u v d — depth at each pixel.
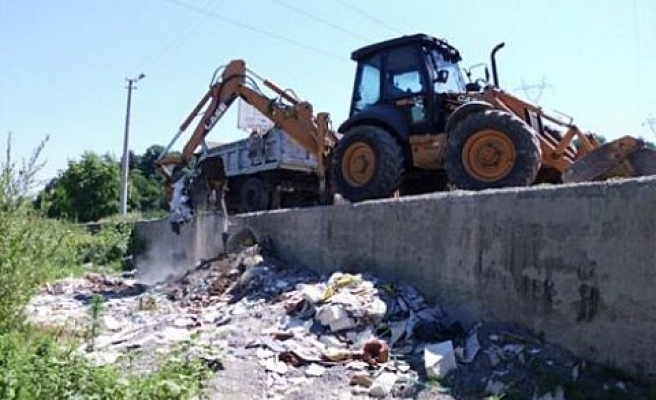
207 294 7.12
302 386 4.01
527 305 4.56
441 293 5.29
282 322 5.34
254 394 3.83
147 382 3.00
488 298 4.86
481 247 4.95
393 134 7.27
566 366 4.05
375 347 4.53
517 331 4.54
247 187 11.87
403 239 5.75
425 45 7.36
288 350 4.58
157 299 7.37
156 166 11.20
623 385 3.83
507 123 6.04
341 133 8.05
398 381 4.08
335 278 5.92
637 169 5.40
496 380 3.99
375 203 6.13
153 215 18.70
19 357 3.21
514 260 4.69
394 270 5.81
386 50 7.62
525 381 3.93
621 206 4.04
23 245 4.39
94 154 28.27
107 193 27.69
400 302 5.23
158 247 11.41
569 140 6.39
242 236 8.27
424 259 5.49
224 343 4.84
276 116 9.58
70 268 10.04
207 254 9.41
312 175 11.66
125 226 13.15
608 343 4.04
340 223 6.58
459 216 5.17
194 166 10.52
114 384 2.94
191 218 10.15
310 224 7.05
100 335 5.32
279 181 11.56
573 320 4.25
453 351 4.36
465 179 6.24
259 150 11.48
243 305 6.22
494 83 7.41
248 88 9.98
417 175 7.46
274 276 6.91
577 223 4.29
